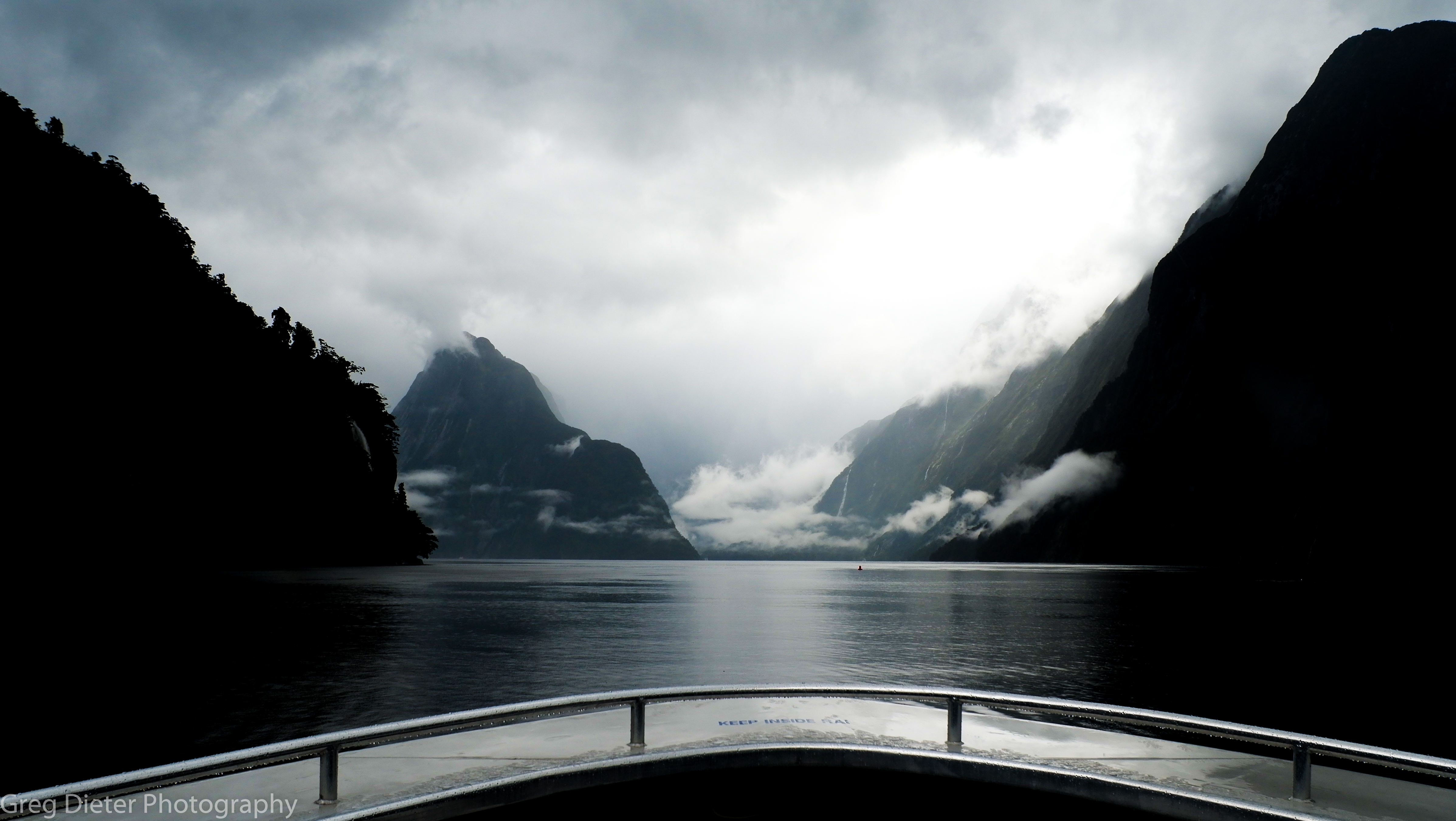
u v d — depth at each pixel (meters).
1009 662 32.53
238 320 130.62
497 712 4.19
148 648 32.66
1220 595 90.06
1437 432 123.31
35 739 16.64
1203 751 4.73
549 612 59.62
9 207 80.31
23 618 43.97
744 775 4.52
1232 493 188.50
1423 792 4.05
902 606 71.06
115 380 88.50
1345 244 176.12
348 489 164.62
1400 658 33.91
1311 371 173.75
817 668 30.05
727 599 83.44
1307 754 3.88
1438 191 161.50
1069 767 4.29
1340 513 129.50
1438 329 138.88
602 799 4.26
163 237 113.06
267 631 40.91
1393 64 195.25
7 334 74.75
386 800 3.80
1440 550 110.56
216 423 113.44
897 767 4.51
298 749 3.69
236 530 119.69
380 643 36.38
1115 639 42.03
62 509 76.62
